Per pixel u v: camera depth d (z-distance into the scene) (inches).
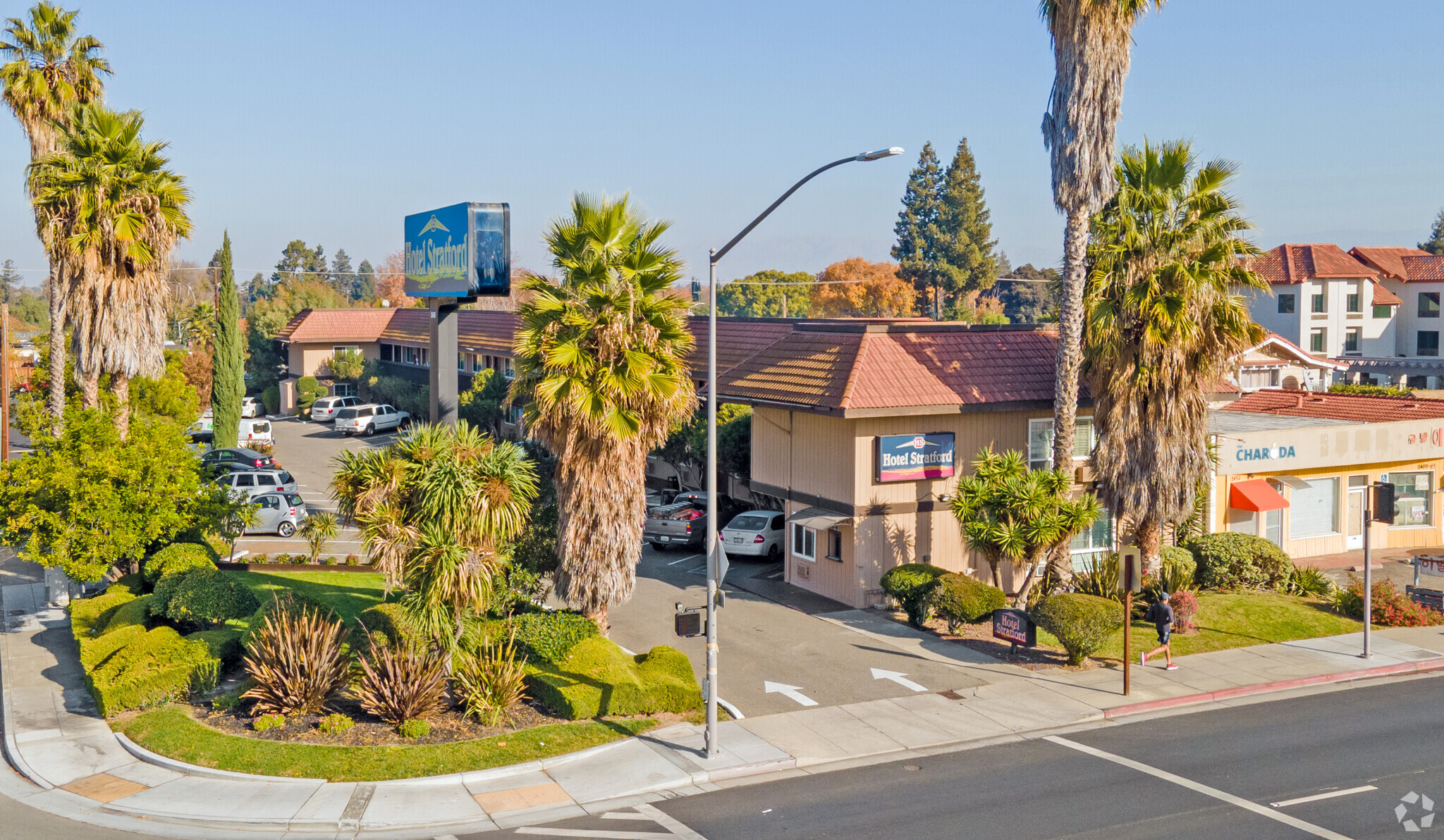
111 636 839.1
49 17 1429.6
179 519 1008.9
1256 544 1170.6
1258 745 727.7
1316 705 827.4
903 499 1112.8
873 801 631.2
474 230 966.4
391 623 861.8
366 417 2541.8
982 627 1028.5
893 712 796.0
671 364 866.1
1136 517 1039.6
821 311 5526.6
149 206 1230.3
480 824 599.2
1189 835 575.2
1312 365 2066.9
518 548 915.4
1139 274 1008.2
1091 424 1198.3
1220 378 1047.6
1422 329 3068.4
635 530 878.4
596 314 849.5
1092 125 999.0
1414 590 1127.6
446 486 753.0
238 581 956.6
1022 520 1008.2
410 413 2610.7
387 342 2883.9
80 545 956.6
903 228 4731.8
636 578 1240.8
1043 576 1067.9
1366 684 890.7
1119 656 940.0
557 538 900.6
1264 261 3004.4
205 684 802.2
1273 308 2965.1
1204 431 1037.2
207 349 2795.3
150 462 999.0
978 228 4598.9
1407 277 3075.8
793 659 927.0
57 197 1199.6
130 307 1232.2
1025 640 925.2
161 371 1296.8
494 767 670.5
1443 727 765.9
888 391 1088.2
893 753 716.7
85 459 965.2
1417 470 1457.9
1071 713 794.8
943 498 1131.9
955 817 602.9
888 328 1158.3
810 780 668.7
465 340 2438.5
